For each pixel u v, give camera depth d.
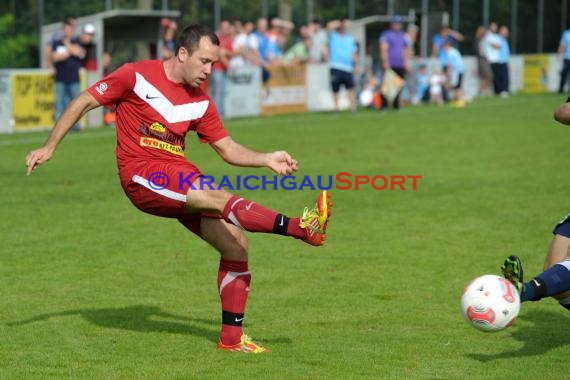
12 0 55.06
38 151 13.38
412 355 13.53
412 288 17.50
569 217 13.63
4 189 28.61
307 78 61.03
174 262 19.61
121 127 13.44
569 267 12.67
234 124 50.22
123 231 22.73
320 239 12.83
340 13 71.88
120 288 17.48
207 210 13.05
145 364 13.02
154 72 13.36
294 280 18.12
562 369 12.92
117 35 52.44
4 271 18.67
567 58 78.12
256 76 56.94
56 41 44.25
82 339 14.27
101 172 32.19
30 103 45.84
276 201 26.97
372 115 56.56
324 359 13.30
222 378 12.42
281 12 68.12
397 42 60.00
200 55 13.13
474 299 12.22
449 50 65.75
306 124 50.22
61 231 22.64
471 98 72.75
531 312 16.06
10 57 54.78
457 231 22.84
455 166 34.25
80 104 13.30
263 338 14.40
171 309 16.11
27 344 14.00
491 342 14.24
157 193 13.14
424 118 54.16
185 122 13.45
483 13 83.25
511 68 81.19
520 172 32.78
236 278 13.67
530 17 87.62
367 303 16.47
